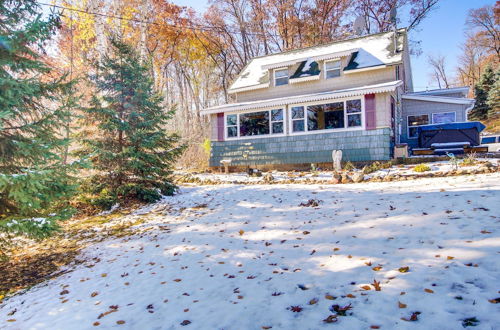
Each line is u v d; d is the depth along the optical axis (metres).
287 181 12.35
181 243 6.22
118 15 20.23
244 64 35.97
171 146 11.90
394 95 15.08
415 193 7.36
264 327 2.86
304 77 17.58
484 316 2.48
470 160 10.69
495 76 36.53
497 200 5.57
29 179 5.05
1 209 6.05
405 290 3.09
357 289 3.28
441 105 17.17
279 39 34.38
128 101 10.95
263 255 4.90
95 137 10.81
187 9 34.72
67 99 6.38
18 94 5.68
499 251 3.57
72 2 18.89
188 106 37.31
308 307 3.09
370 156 13.89
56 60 23.28
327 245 4.84
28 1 6.06
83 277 5.24
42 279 5.54
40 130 6.10
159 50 36.00
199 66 38.47
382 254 4.12
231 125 17.41
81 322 3.58
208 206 9.56
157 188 11.78
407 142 17.36
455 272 3.28
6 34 5.68
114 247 6.70
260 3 33.31
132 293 4.22
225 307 3.38
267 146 16.28
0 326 3.88
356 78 16.72
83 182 10.42
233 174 15.79
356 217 6.06
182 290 4.05
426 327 2.46
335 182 11.20
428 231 4.65
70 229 8.62
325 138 14.91
